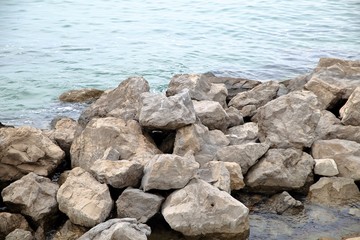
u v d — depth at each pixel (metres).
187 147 13.37
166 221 10.90
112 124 13.91
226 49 27.42
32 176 11.87
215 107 15.09
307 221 11.66
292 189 12.76
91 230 9.96
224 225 10.80
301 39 29.53
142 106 14.01
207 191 11.10
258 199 12.60
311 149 13.99
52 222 11.53
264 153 13.22
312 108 14.34
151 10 38.06
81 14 36.34
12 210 11.47
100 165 11.98
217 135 14.35
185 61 25.11
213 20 34.69
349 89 16.88
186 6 39.59
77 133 14.25
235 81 19.91
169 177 11.33
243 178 12.87
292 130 13.99
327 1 41.50
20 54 25.78
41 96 20.27
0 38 28.94
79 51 26.58
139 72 23.25
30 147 13.05
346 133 14.66
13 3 40.25
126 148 13.26
